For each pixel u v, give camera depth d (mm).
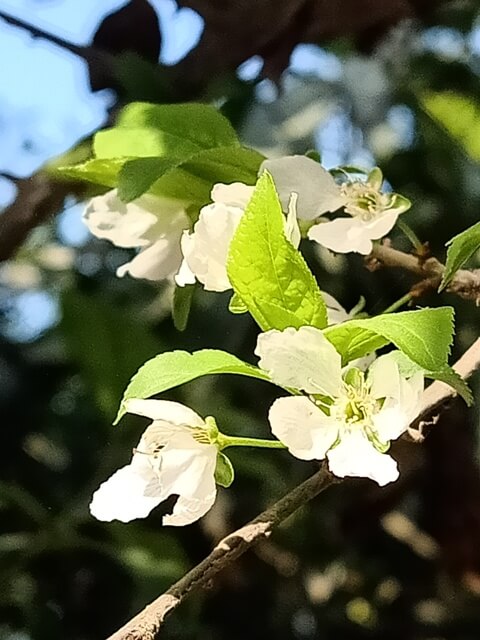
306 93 385
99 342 307
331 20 285
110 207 197
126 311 354
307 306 150
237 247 147
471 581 333
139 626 132
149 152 195
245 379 367
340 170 193
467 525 333
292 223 159
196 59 294
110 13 306
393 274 354
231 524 375
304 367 146
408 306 205
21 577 362
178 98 294
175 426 156
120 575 369
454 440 336
